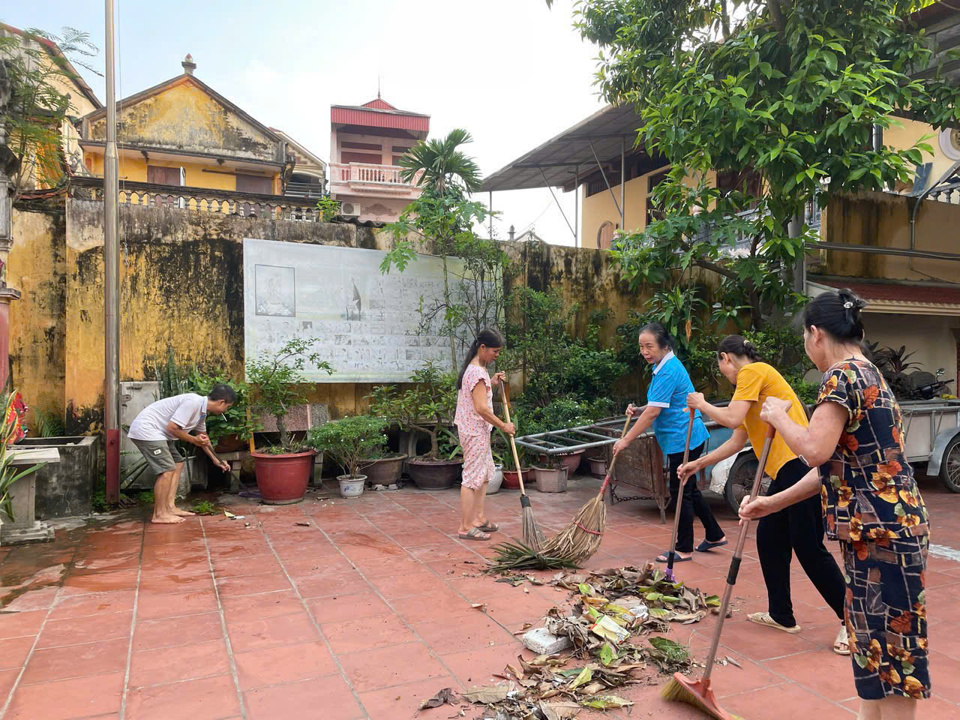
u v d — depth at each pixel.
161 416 5.75
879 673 2.00
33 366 6.94
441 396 7.66
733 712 2.60
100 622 3.54
